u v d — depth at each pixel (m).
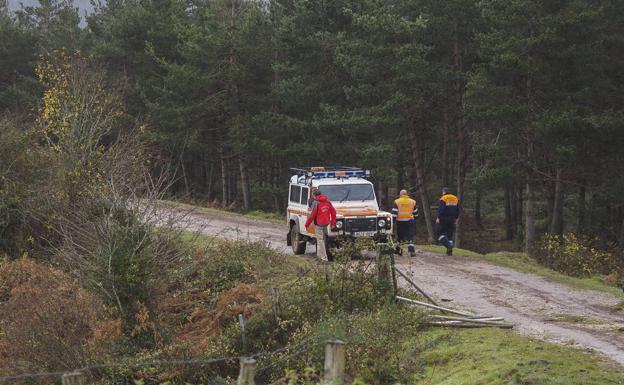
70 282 14.88
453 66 35.31
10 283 17.56
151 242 15.33
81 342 12.77
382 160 35.44
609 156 31.25
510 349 11.16
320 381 10.98
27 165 23.16
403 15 36.16
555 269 23.81
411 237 21.36
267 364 12.19
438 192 53.72
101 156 21.84
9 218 21.92
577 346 11.44
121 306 14.48
